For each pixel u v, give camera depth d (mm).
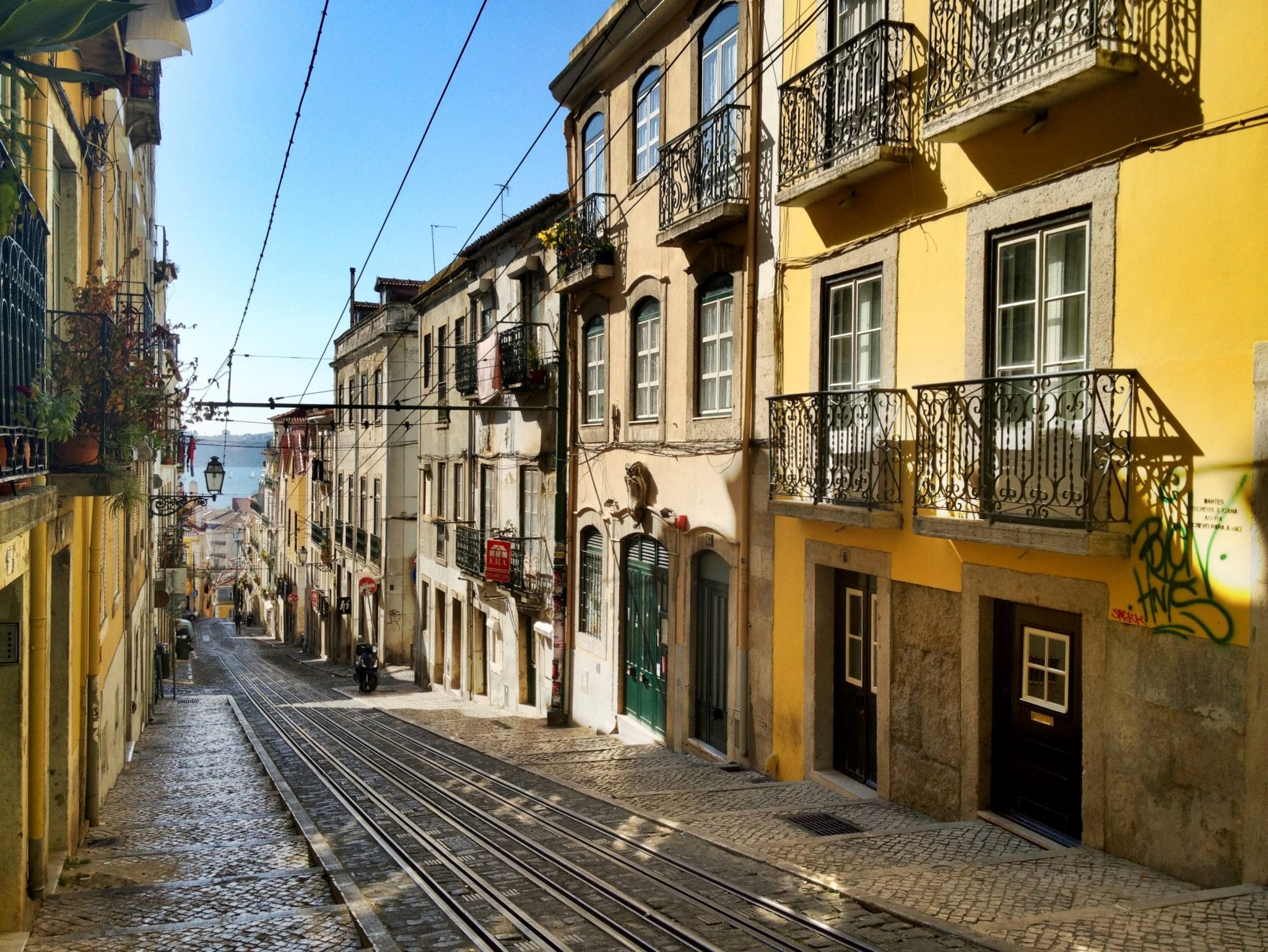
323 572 44438
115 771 12789
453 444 25297
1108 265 6793
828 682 10234
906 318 8852
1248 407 5859
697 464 12578
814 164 9828
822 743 10234
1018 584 7527
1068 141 7148
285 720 20562
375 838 8688
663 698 13656
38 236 5879
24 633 6203
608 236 15391
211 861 8359
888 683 9086
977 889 6004
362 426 35562
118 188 12945
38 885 6781
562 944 5469
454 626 25641
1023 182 7555
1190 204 6242
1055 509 7004
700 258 12398
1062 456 7141
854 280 9758
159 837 9508
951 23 7969
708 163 12023
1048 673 7559
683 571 12945
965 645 8133
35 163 6836
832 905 5844
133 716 16188
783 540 10773
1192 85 6238
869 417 9133
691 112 12820
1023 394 7211
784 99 10312
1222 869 5945
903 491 8883
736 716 11633
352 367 37312
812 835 7887
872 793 9398
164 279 23234
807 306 10414
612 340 15336
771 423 10570
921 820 8414
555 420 17734
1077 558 6996
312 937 5824
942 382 8211
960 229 8211
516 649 20188
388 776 12406
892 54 8883
